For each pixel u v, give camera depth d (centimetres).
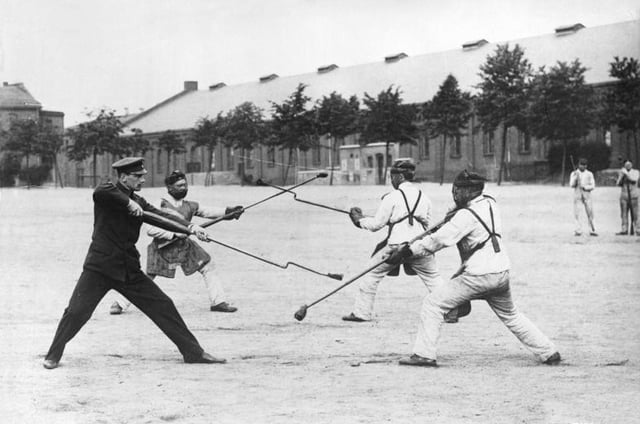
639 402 580
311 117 6147
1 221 2928
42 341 836
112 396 598
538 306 1059
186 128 8269
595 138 5519
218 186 6269
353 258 1711
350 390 618
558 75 4769
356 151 6119
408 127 5688
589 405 571
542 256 1692
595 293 1182
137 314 1027
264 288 1286
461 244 717
